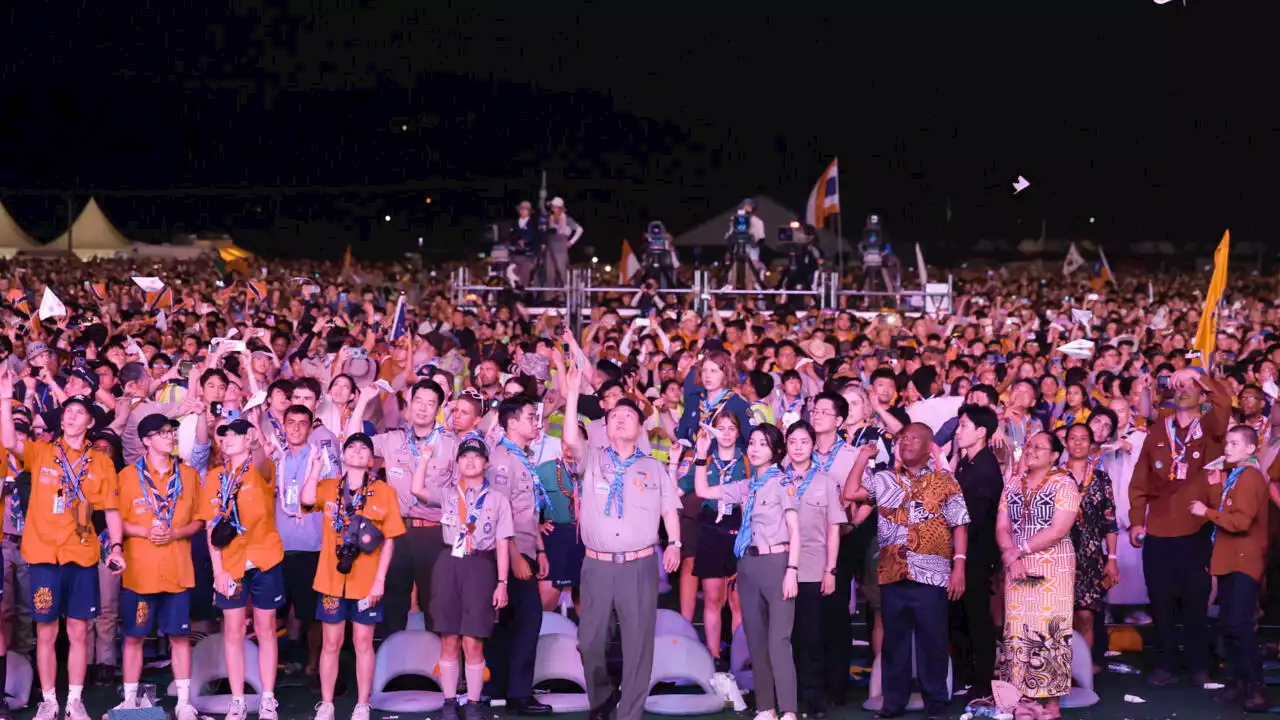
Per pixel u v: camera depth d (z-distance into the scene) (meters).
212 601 9.56
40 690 9.01
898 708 8.48
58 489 8.12
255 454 9.20
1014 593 8.53
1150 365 14.99
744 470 9.31
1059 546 8.45
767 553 8.16
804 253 26.94
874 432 9.54
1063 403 13.00
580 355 9.07
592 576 8.07
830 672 8.88
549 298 26.81
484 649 9.06
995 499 8.76
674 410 11.77
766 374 10.59
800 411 11.60
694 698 8.89
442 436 9.09
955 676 9.24
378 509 8.31
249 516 8.27
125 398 10.84
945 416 11.11
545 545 9.19
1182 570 9.29
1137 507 9.55
